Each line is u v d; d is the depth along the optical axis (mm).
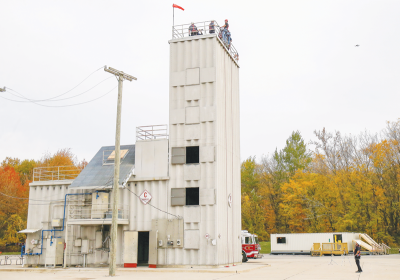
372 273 25094
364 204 68562
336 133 76750
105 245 32406
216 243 29312
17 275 26625
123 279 22641
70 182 34438
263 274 24969
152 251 30672
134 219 32000
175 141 31922
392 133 69000
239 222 35000
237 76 37656
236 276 23656
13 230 68438
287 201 77312
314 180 73000
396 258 44281
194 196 34438
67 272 28766
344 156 75125
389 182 68500
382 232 67812
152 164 32438
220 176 31188
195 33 33656
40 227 34500
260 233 84375
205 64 32125
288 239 57750
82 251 32438
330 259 43531
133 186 32688
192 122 31672
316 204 72375
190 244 29891
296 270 28172
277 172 88250
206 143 31062
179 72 32656
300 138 87812
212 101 31531
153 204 31656
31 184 35594
